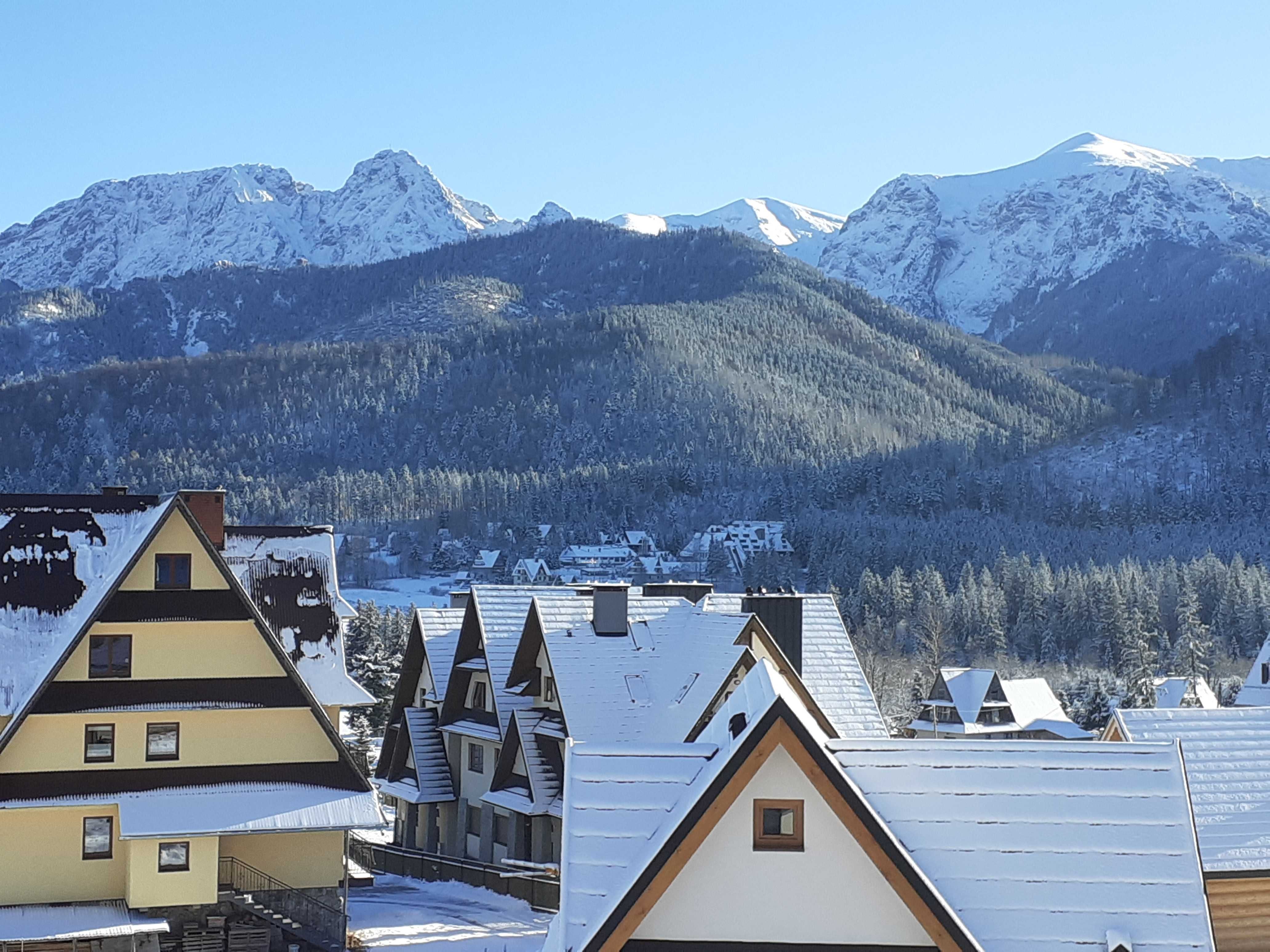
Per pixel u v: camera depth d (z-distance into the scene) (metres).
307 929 33.12
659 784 19.03
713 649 39.50
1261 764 30.73
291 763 34.25
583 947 17.03
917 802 18.91
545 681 41.62
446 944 33.75
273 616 42.28
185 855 32.47
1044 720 103.19
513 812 42.28
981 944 17.48
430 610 51.19
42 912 31.78
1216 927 28.19
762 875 18.05
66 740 32.75
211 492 42.34
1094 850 18.34
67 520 36.78
